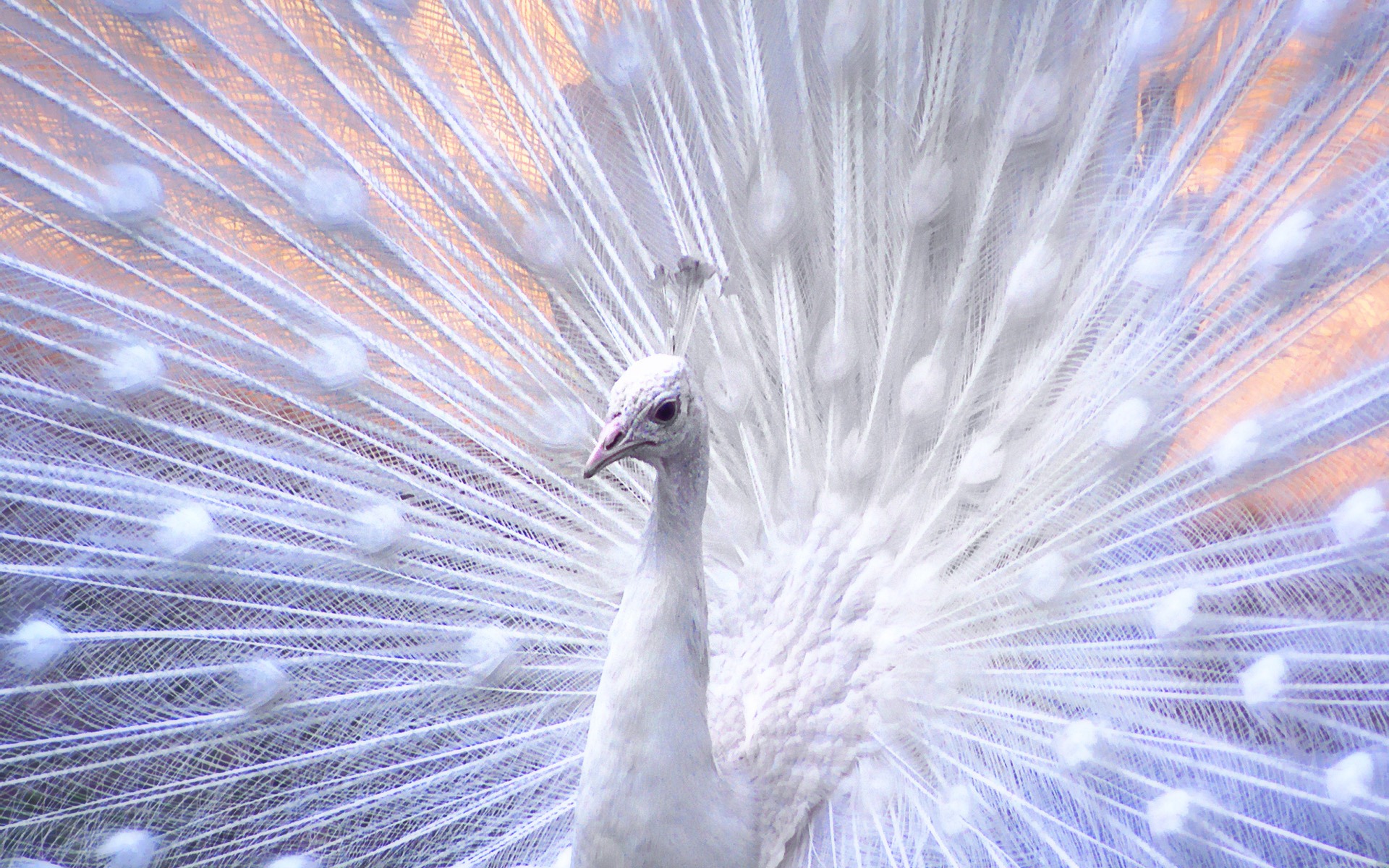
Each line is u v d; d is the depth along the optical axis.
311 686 2.85
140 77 2.82
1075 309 2.86
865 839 2.79
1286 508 2.80
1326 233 2.78
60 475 2.81
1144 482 2.83
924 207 2.87
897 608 2.86
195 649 2.84
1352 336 2.80
